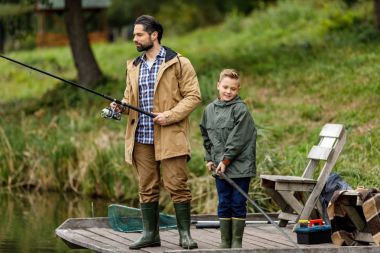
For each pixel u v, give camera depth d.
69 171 26.53
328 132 16.11
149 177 14.70
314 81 29.47
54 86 39.78
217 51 38.81
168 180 14.52
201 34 50.47
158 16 70.06
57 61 48.25
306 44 33.84
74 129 28.80
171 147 14.34
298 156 21.36
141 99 14.58
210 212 20.98
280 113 27.23
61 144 27.00
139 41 14.49
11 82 45.94
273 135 24.77
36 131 28.67
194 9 68.19
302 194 16.42
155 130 14.42
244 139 14.05
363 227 14.73
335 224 14.81
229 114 14.16
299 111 26.95
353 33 33.75
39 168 27.28
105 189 25.28
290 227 16.81
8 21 37.59
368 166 20.48
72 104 34.06
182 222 14.64
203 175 22.73
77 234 16.03
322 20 39.09
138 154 14.69
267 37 40.22
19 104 37.25
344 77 28.77
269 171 20.84
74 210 23.34
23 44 61.34
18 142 28.16
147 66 14.56
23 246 18.72
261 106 28.39
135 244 14.62
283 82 30.30
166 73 14.45
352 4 38.28
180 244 14.76
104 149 25.78
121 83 34.84
